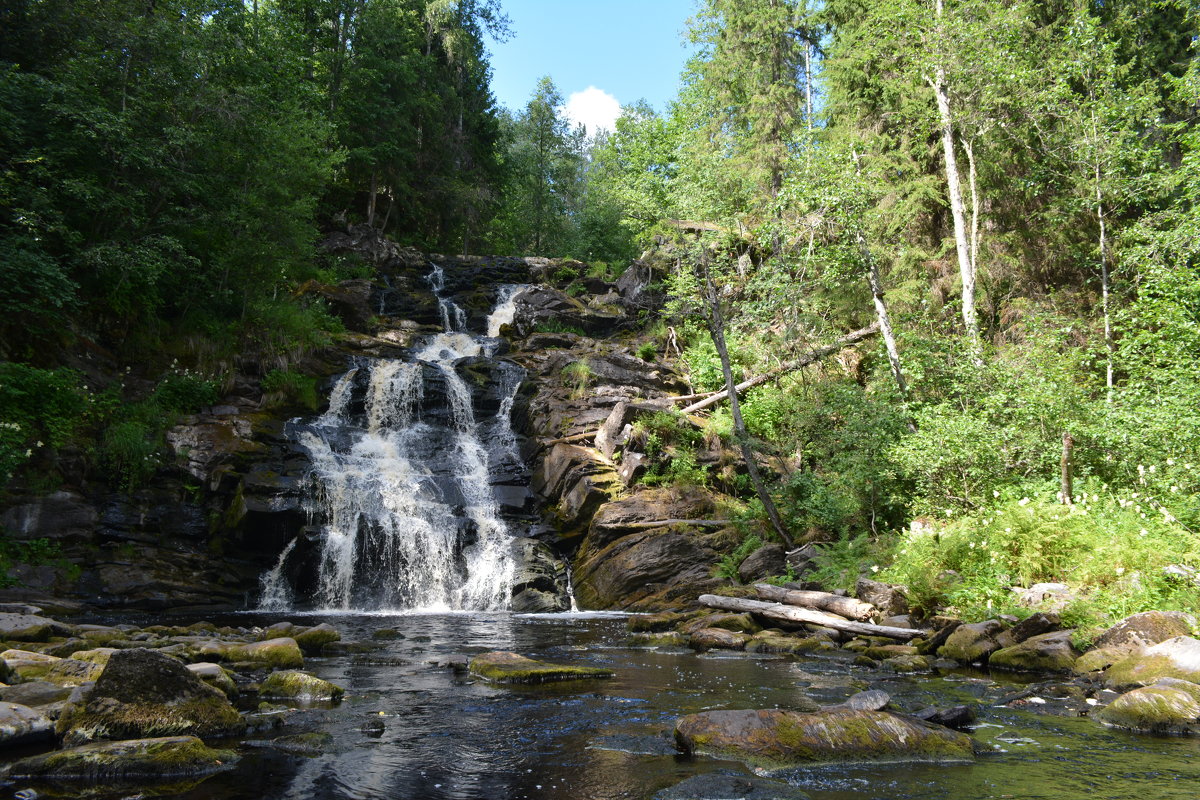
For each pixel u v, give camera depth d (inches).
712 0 1282.0
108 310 745.0
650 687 293.6
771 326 860.0
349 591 663.1
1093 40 772.6
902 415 653.3
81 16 745.6
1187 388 493.7
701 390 940.6
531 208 2197.3
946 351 703.1
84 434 645.9
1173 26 993.5
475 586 671.8
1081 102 788.6
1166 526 414.9
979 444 550.9
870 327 897.5
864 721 201.8
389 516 694.5
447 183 1603.1
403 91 1485.0
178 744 186.9
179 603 606.9
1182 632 309.9
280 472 706.2
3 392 590.9
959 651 357.1
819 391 765.3
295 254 956.6
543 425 845.8
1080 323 713.6
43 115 696.4
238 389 795.4
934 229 950.4
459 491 757.9
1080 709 252.8
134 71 782.5
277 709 246.7
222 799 161.2
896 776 177.0
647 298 1183.6
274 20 1200.2
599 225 1966.0
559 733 221.5
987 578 424.2
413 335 1068.5
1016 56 766.5
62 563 582.2
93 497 628.4
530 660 330.6
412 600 674.8
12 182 659.4
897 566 485.4
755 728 199.3
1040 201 882.1
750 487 745.0
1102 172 786.2
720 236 745.6
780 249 808.9
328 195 1496.1
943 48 778.2
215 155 844.6
